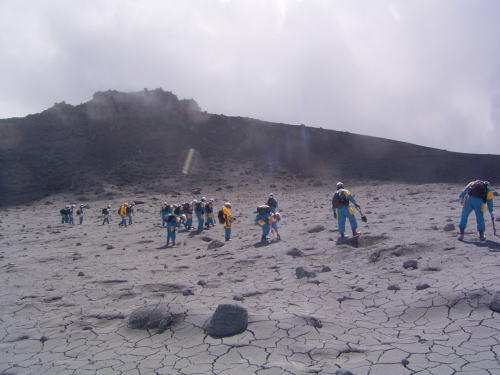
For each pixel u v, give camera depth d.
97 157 68.94
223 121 83.81
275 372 3.96
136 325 5.70
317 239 12.17
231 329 5.10
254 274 8.69
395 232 11.33
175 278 9.13
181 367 4.32
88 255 14.13
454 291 5.62
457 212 15.88
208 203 19.83
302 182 53.69
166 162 65.81
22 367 4.70
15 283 9.47
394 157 61.72
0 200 52.88
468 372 3.62
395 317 5.32
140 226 25.17
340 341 4.65
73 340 5.48
